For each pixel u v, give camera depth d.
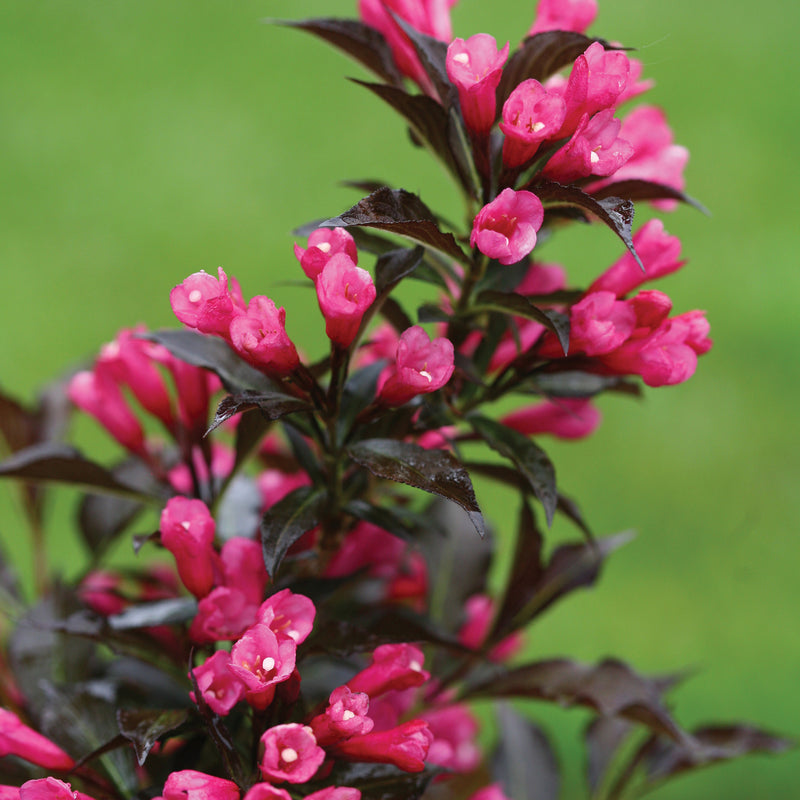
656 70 4.17
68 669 1.18
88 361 1.29
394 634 1.13
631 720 1.17
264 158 3.78
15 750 1.11
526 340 1.16
